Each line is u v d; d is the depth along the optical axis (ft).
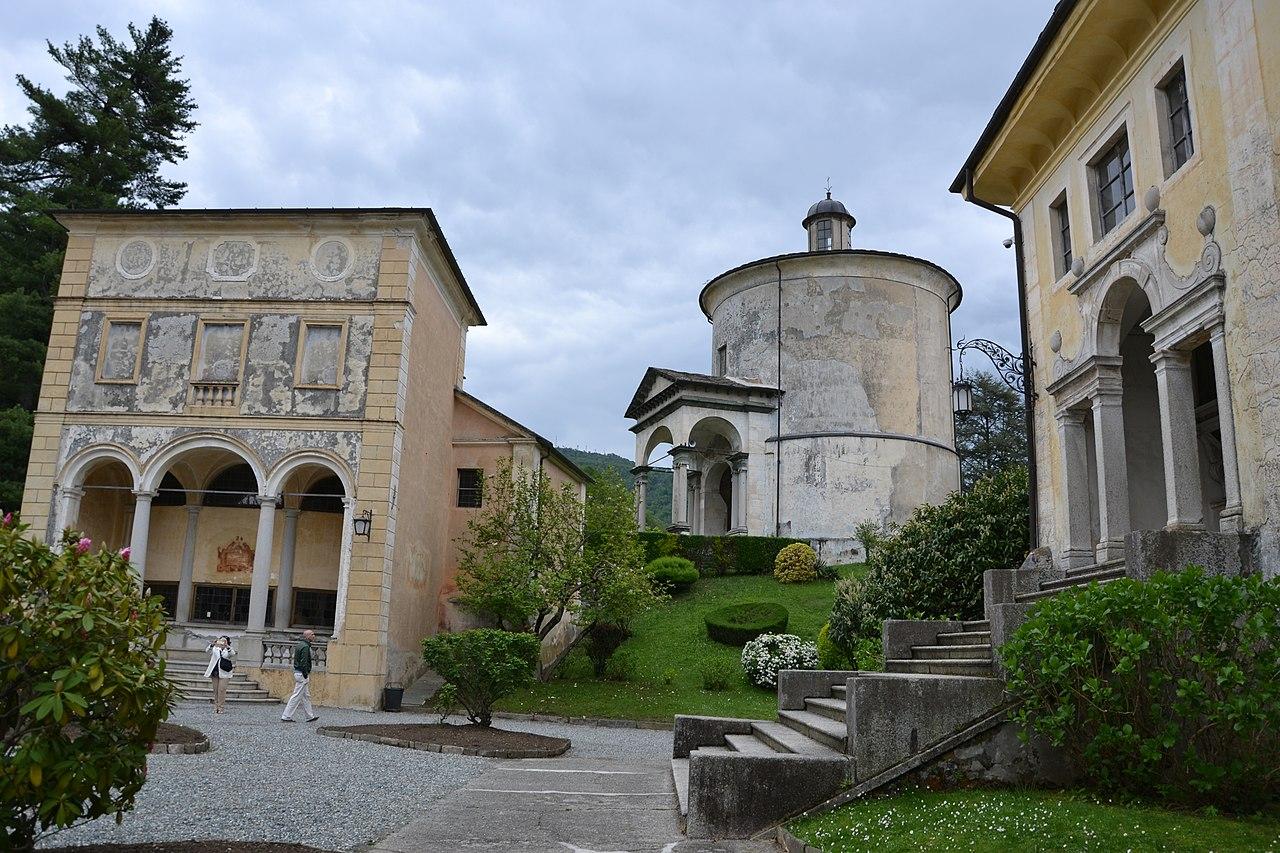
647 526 138.62
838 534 123.13
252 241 78.33
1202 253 32.60
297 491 83.87
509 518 83.20
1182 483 33.55
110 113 121.29
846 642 68.44
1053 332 44.78
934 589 56.34
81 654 17.17
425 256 81.87
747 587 109.91
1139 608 24.39
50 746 16.40
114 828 23.21
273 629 79.92
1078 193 42.57
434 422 86.22
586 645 83.15
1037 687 25.58
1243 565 28.71
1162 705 24.36
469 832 25.43
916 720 26.66
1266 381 29.04
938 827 21.94
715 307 146.10
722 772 26.07
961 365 47.47
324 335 76.48
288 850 20.68
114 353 77.15
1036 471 45.93
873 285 132.16
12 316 101.96
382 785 32.94
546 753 45.62
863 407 128.16
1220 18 32.12
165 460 74.79
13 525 18.08
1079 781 25.86
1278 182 28.96
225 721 54.95
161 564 84.53
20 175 113.70
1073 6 37.32
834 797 25.86
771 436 129.70
